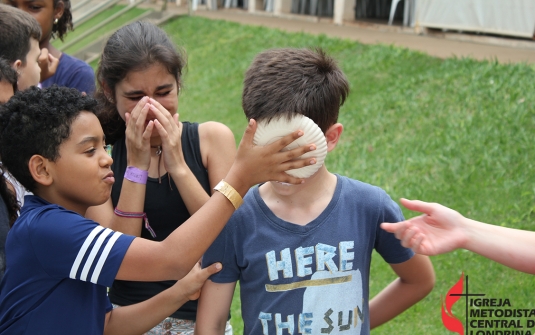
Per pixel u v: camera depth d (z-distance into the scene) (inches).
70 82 135.0
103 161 70.2
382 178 206.2
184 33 466.0
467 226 63.8
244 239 75.5
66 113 67.6
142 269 66.1
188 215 86.4
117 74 83.0
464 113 229.0
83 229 66.2
